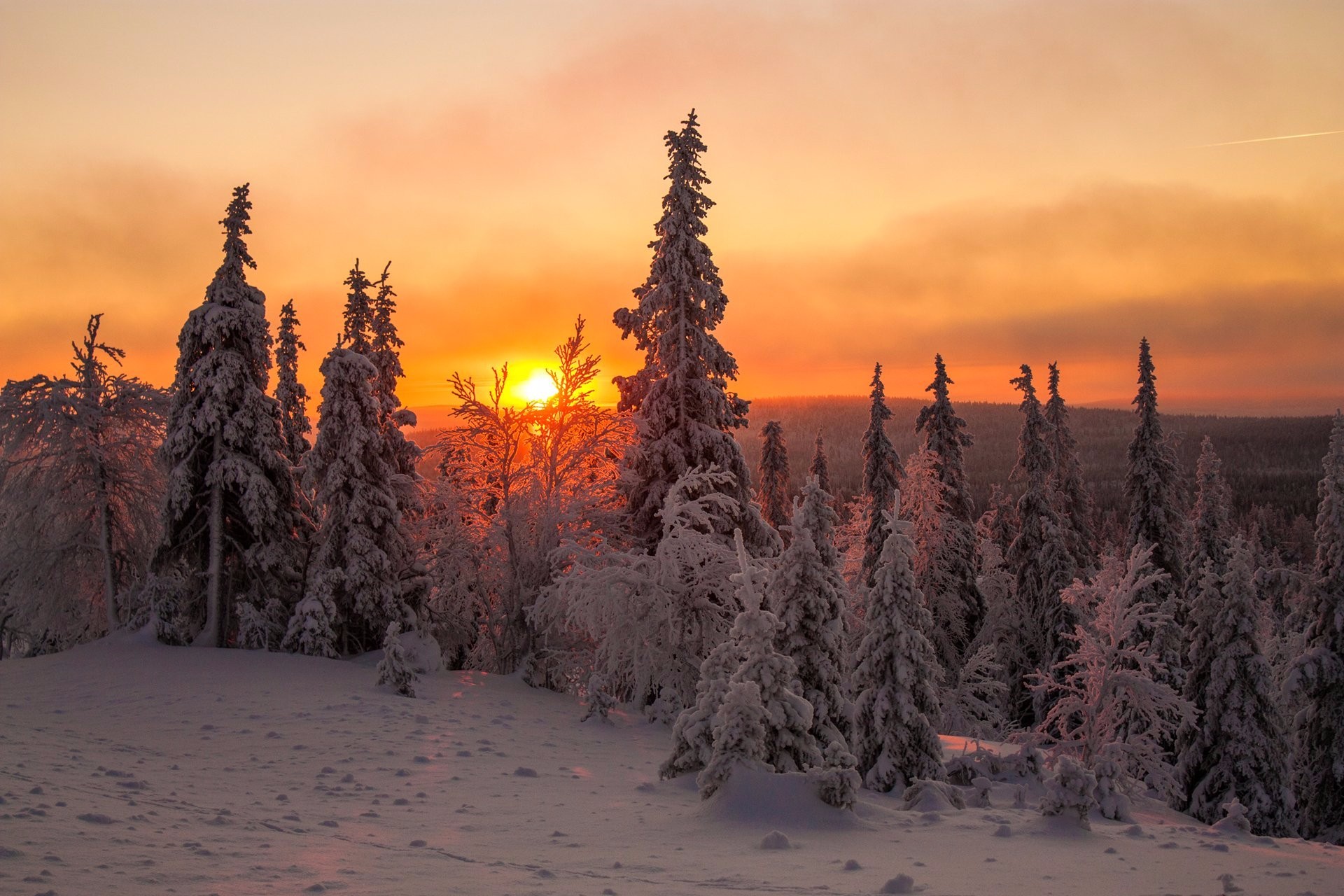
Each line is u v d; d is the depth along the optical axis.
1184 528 42.34
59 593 32.12
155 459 31.36
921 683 19.02
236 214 31.12
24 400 31.14
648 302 31.33
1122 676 26.42
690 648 26.95
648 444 31.41
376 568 30.34
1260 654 25.55
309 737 17.97
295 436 40.31
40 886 6.65
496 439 32.03
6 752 13.71
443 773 15.60
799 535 19.19
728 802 12.66
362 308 37.22
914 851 11.05
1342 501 28.64
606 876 8.95
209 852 8.55
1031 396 47.06
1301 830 28.64
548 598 28.28
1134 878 9.67
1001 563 49.00
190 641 30.02
